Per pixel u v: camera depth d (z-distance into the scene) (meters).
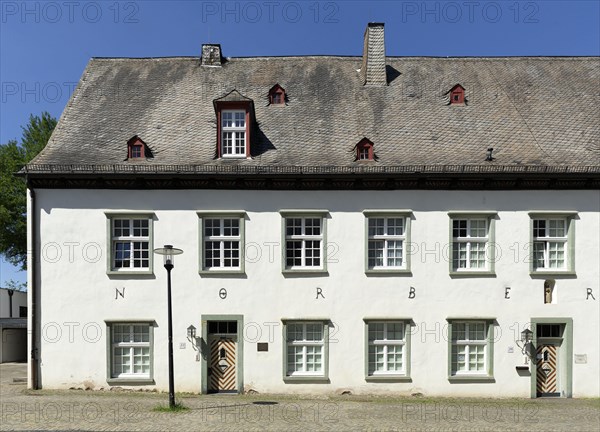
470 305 15.53
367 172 15.32
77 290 15.46
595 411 13.58
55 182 15.51
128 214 15.59
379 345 15.67
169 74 19.81
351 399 14.91
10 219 30.91
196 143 16.72
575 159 15.85
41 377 15.38
